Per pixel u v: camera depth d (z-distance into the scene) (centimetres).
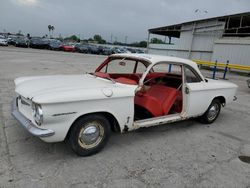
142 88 408
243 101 841
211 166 352
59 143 380
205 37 2753
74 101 305
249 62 2156
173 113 469
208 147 419
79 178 294
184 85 457
